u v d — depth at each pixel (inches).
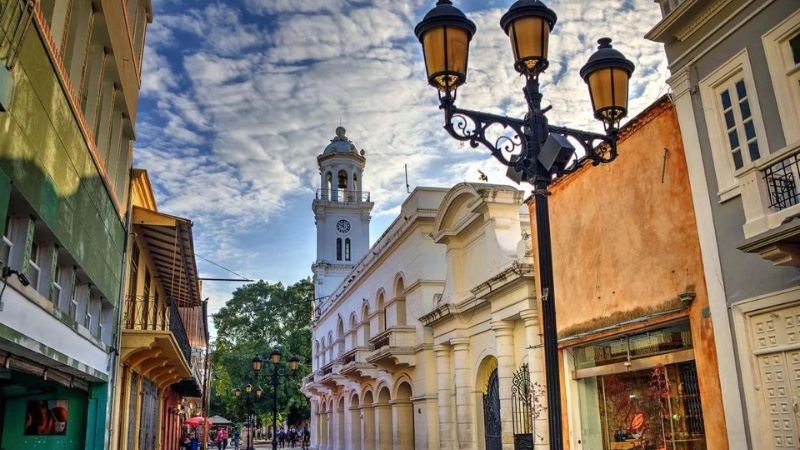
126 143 534.9
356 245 1950.1
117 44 443.2
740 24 359.3
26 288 276.4
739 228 352.2
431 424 828.6
